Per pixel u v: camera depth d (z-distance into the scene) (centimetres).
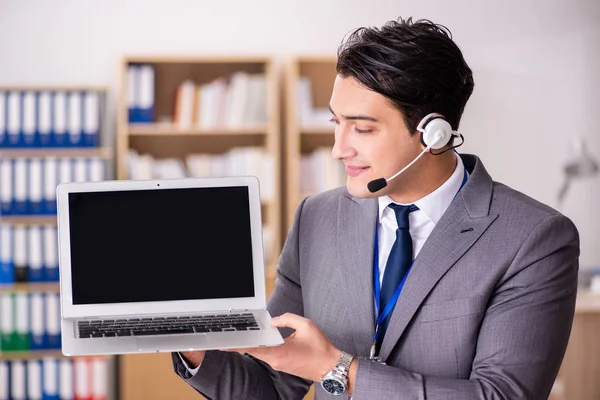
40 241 542
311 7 600
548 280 172
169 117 594
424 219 184
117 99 585
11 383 539
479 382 166
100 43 584
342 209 195
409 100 167
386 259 187
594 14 620
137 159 561
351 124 172
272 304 203
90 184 193
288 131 580
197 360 187
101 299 189
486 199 181
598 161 620
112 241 192
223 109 570
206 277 193
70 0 580
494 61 617
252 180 197
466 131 618
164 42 590
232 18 596
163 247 193
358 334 183
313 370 168
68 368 542
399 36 168
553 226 175
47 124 545
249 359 195
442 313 174
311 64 607
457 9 612
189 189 196
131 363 523
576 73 620
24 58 578
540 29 618
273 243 570
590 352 507
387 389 164
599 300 515
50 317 541
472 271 175
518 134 620
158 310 191
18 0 576
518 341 169
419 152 174
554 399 509
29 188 541
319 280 192
